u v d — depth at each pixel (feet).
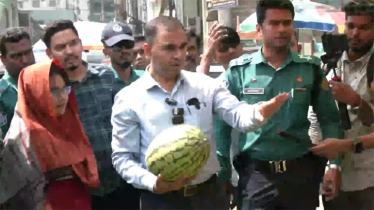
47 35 9.40
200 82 8.21
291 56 8.91
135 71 10.30
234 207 9.64
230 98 8.23
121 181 9.29
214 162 8.25
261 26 8.91
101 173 9.29
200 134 7.29
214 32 10.61
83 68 9.69
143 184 7.54
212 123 8.36
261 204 9.03
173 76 7.98
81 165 8.18
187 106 7.97
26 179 7.70
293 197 8.93
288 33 8.73
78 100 9.37
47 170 7.84
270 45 8.79
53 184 7.93
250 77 9.02
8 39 9.30
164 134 7.31
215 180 8.46
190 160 7.11
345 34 9.66
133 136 7.96
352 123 9.50
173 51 7.75
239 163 9.40
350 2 9.80
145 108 7.91
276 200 8.93
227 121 8.24
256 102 8.97
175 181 7.29
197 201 8.13
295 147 8.91
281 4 8.59
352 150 9.10
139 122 7.95
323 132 9.39
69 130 8.15
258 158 9.02
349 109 9.45
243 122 7.77
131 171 7.76
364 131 9.50
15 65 9.43
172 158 7.07
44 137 7.75
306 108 9.00
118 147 8.01
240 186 9.40
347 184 9.79
